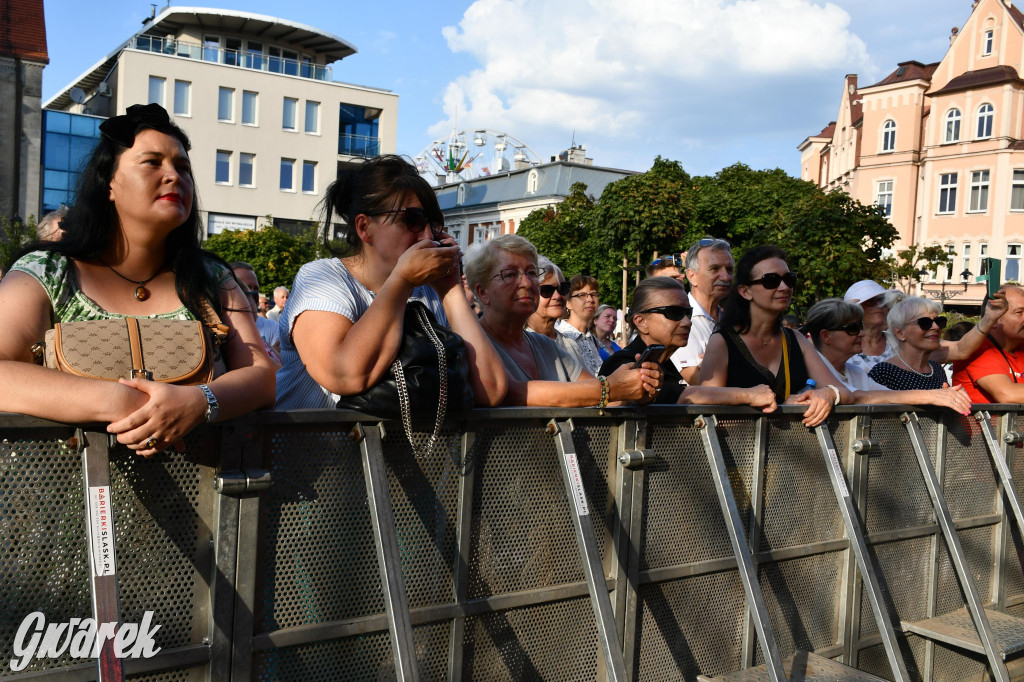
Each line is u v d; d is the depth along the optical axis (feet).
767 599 9.45
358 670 6.53
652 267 17.25
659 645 8.44
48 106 167.53
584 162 194.29
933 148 138.92
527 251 8.88
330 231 7.53
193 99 124.77
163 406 5.01
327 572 6.35
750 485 9.27
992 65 133.28
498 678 7.32
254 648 5.94
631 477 8.12
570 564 7.79
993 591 12.39
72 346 5.16
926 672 11.27
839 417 10.23
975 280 132.98
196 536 5.70
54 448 5.19
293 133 132.16
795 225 72.69
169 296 5.96
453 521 7.00
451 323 7.50
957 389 10.77
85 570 5.34
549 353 9.89
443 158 254.06
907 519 11.09
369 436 6.40
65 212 5.82
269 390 5.89
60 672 5.28
